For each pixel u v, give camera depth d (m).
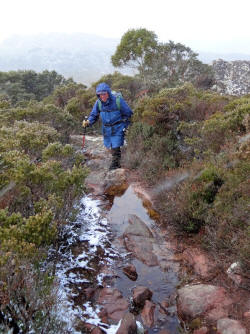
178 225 4.14
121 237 4.11
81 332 2.59
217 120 5.65
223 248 3.49
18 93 35.66
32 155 5.43
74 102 11.06
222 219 3.62
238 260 3.16
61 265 3.39
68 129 8.19
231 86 15.88
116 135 5.98
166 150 6.06
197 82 15.57
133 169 6.25
